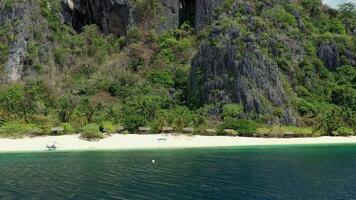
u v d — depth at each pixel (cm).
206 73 14275
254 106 12775
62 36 18712
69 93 16025
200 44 16288
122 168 6038
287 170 5903
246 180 5097
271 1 17675
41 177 5306
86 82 16825
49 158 7338
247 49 13912
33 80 16038
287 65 14900
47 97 14888
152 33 18975
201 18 18900
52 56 17775
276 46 15288
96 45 19162
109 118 11956
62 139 9988
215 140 10581
